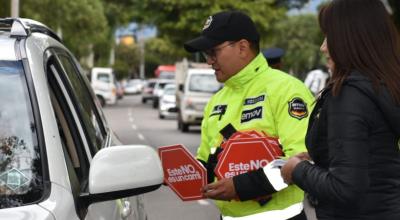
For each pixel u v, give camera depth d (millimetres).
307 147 2943
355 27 2852
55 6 34969
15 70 3258
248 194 3408
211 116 3805
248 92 3660
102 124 4820
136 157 3025
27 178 2889
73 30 40594
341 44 2854
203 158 3945
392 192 2779
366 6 2875
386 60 2824
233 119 3684
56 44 4305
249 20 3707
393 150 2789
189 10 35219
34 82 3232
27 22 3979
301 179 2881
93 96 5016
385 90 2754
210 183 3646
